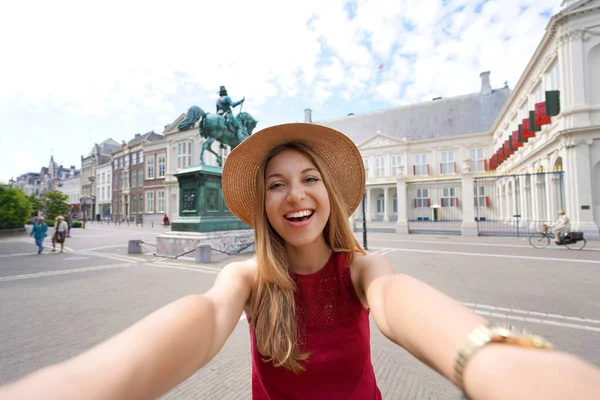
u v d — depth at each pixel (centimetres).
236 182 125
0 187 2058
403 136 3678
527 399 35
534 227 1680
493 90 3578
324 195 103
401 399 234
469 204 1662
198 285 587
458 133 3384
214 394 244
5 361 296
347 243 107
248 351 318
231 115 1045
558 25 1352
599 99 1265
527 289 539
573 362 38
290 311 95
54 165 7875
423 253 1005
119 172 4388
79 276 681
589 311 424
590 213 1253
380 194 3538
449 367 50
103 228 2909
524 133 1783
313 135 113
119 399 49
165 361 59
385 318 75
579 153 1279
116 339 59
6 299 500
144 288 566
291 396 91
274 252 106
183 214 973
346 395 92
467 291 529
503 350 44
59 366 50
